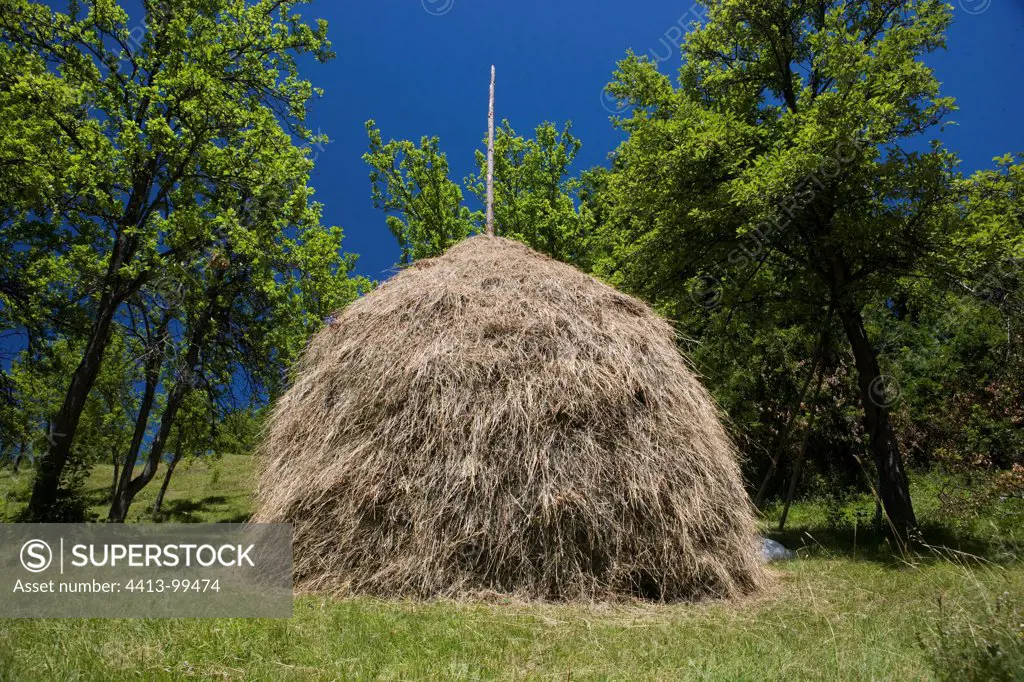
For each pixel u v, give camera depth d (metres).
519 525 5.72
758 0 13.28
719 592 5.93
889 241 11.43
